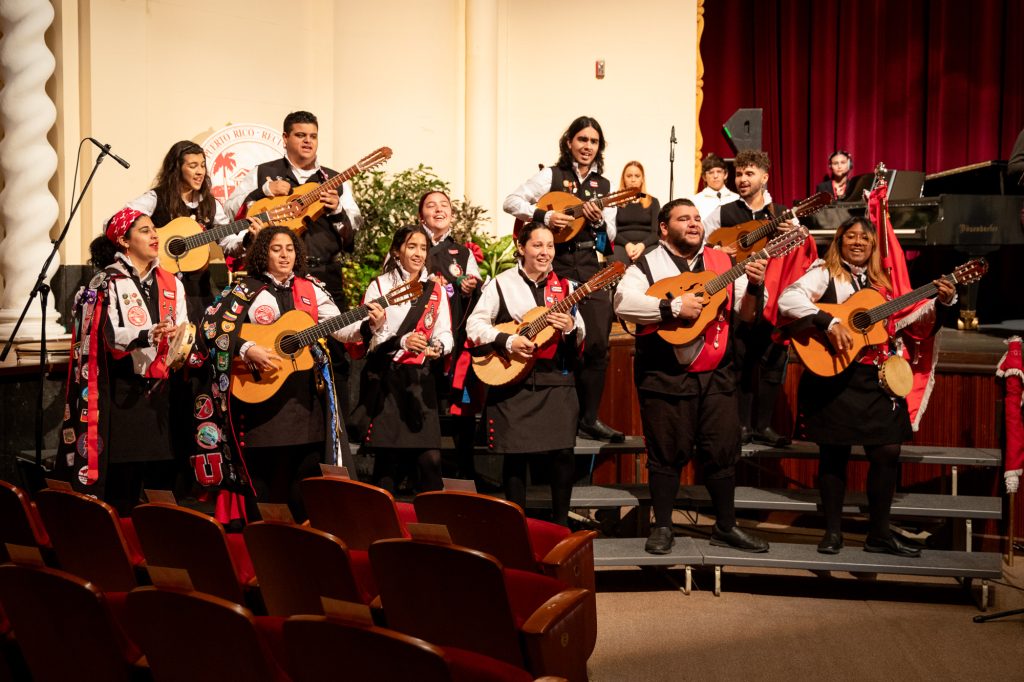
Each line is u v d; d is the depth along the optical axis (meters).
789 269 4.97
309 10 7.84
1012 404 4.50
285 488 4.36
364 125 7.96
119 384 4.25
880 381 4.20
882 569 4.20
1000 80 8.50
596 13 8.71
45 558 3.17
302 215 5.11
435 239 5.19
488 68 8.45
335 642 1.86
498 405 4.28
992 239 6.88
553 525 3.26
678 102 8.66
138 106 6.70
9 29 5.94
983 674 3.50
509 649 2.40
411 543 2.39
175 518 2.76
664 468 4.37
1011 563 4.73
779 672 3.54
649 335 4.32
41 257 5.99
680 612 4.20
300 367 4.14
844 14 8.89
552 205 5.00
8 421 5.36
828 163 8.55
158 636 2.11
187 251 4.94
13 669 2.55
